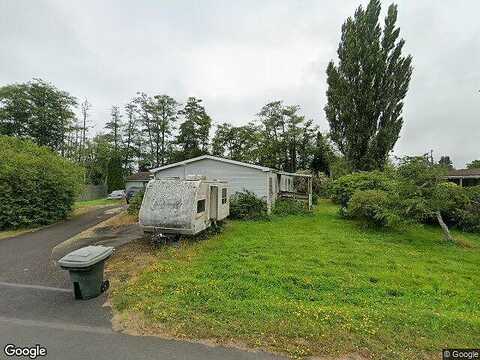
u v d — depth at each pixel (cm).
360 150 2753
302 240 1024
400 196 1200
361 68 2731
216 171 1686
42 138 3731
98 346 364
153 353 347
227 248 889
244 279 633
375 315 449
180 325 408
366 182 1555
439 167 1169
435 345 366
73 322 429
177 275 638
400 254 896
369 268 747
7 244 995
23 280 629
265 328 398
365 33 2733
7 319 440
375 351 350
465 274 737
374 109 2691
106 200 3256
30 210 1325
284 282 623
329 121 3014
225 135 4169
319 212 1825
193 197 920
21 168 1347
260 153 3838
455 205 1317
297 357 340
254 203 1513
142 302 486
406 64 2709
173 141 4269
